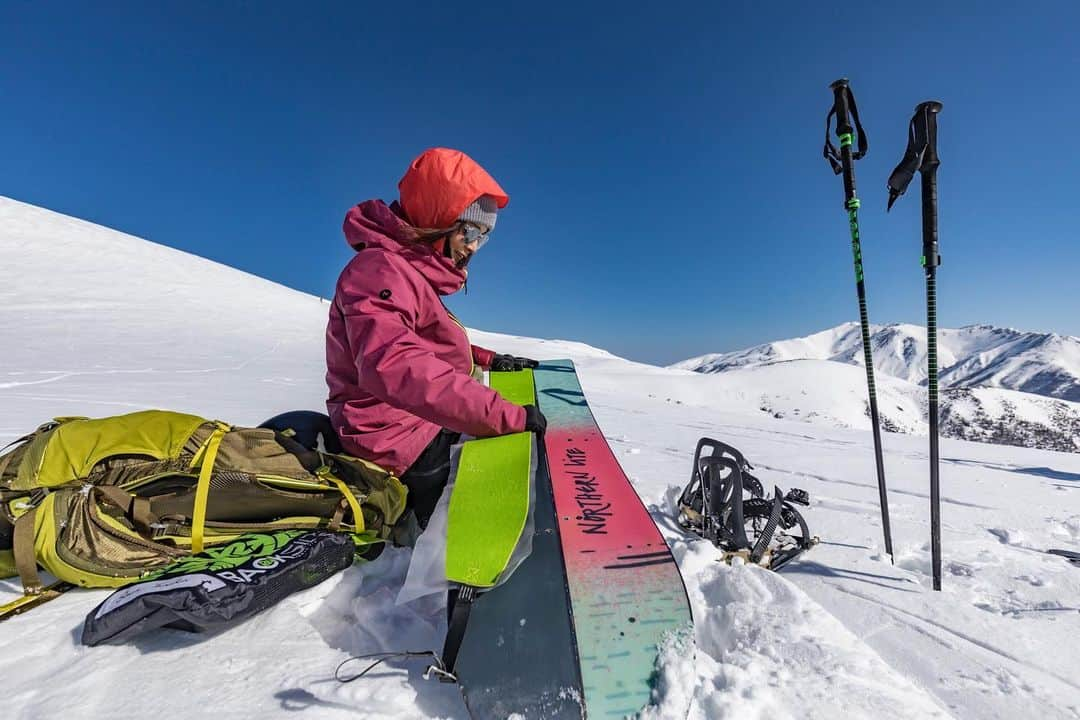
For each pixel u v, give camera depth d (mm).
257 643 1460
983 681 1432
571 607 1393
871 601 1865
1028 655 1544
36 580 1636
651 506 2680
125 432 1881
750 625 1582
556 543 1617
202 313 25156
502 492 1715
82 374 9062
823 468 4727
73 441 1815
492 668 1284
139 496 1842
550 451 2133
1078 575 2080
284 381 10273
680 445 5680
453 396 1774
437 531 1640
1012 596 1938
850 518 2908
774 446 6180
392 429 2010
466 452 1898
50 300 22078
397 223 1949
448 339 2068
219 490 1860
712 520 2188
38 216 37469
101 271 30000
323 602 1707
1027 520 3006
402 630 1538
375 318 1785
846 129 2248
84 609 1586
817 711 1237
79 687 1260
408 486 2051
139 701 1224
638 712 1201
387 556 1957
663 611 1400
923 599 1871
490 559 1485
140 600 1356
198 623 1407
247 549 1692
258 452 1941
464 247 2076
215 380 9555
